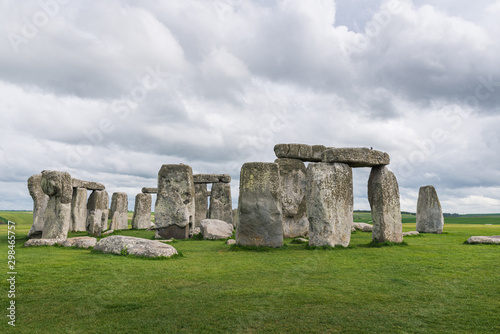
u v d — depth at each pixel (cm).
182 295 684
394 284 776
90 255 1105
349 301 655
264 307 620
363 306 629
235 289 729
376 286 759
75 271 863
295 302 648
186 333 511
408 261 1038
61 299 651
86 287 728
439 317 575
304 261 1046
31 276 809
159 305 625
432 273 879
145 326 534
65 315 575
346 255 1152
